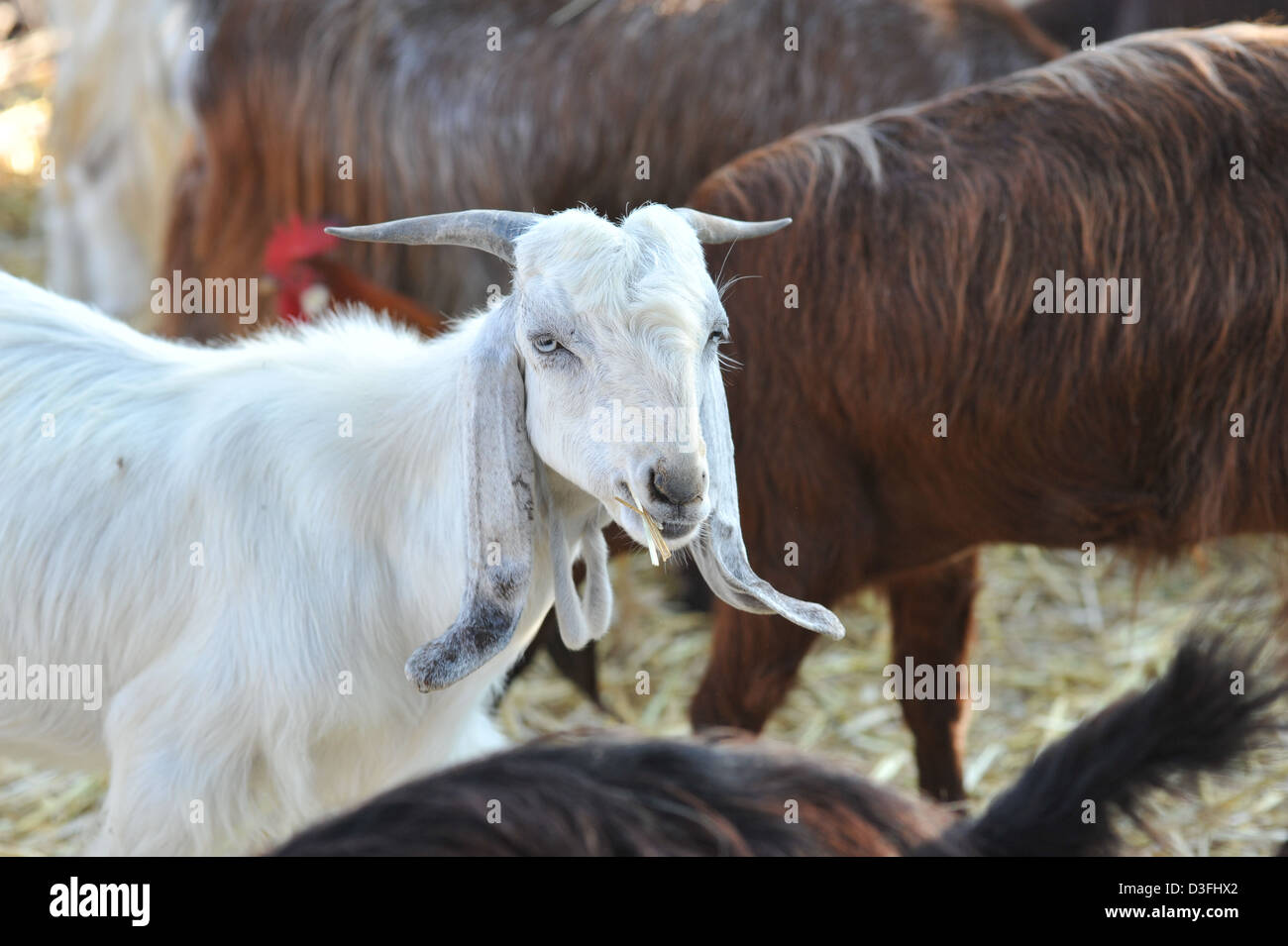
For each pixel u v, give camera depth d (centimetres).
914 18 411
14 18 934
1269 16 405
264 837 252
